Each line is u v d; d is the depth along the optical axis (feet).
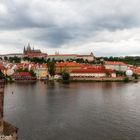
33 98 631.15
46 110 474.49
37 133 328.08
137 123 376.07
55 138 310.24
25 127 355.56
